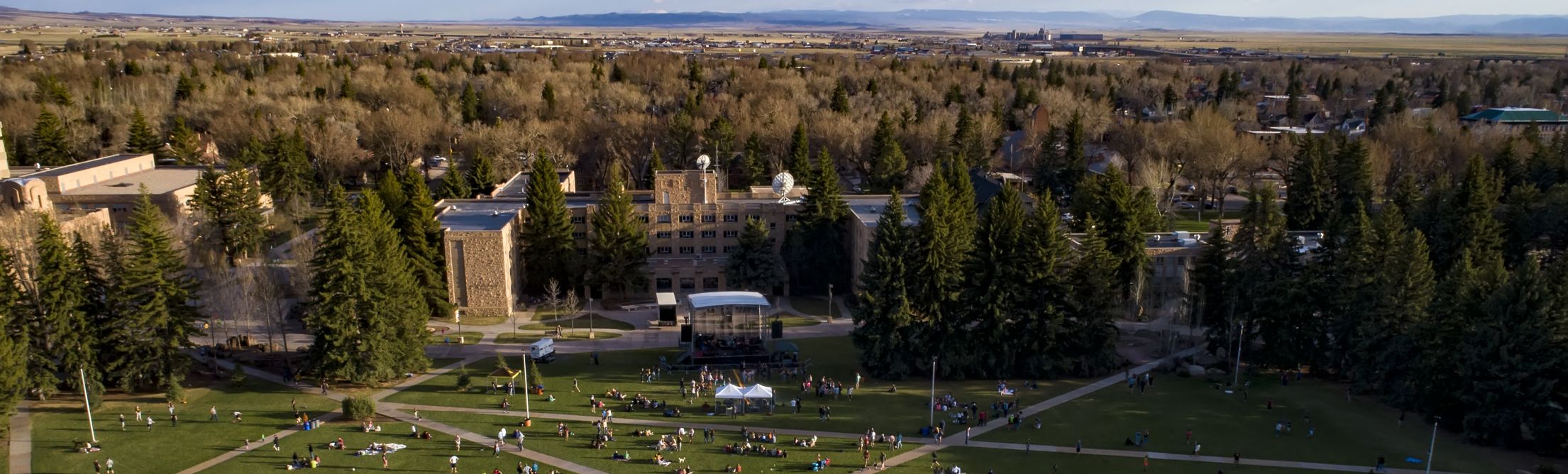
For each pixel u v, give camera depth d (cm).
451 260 13488
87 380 9712
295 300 13362
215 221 14512
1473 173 13050
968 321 11281
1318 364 11169
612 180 14625
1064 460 8744
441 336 12712
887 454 8894
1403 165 19375
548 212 14525
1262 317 11188
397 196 14338
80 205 15350
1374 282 10544
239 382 10544
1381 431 9300
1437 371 9131
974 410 9962
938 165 16638
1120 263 11806
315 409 9900
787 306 14600
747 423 9706
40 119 19888
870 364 11381
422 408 10000
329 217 10525
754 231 14750
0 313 9300
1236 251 11775
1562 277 8806
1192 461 8681
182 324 10231
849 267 15525
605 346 12506
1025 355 11306
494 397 10369
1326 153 17612
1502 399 8612
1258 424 9562
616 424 9625
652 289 15125
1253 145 18775
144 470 8319
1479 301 9212
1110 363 11288
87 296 9925
